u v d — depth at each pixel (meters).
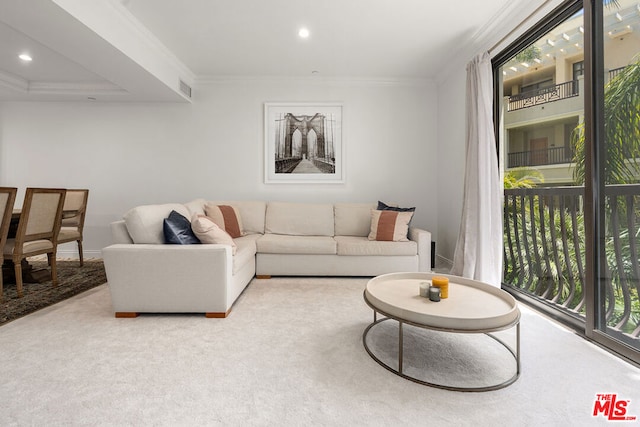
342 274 3.45
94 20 2.49
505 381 1.50
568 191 2.43
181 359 1.71
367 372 1.58
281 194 4.48
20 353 1.77
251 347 1.85
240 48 3.54
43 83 4.16
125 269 2.29
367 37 3.28
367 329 2.00
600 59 1.88
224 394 1.40
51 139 4.46
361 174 4.46
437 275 2.23
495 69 3.08
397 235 3.50
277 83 4.41
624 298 1.93
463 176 3.64
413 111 4.45
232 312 2.43
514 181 3.24
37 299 2.70
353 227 3.96
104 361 1.69
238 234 3.66
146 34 3.14
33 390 1.43
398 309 1.59
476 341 1.94
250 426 1.20
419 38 3.30
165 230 2.43
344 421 1.23
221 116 4.43
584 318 2.18
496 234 2.84
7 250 2.72
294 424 1.21
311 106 4.40
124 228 2.46
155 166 4.46
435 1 2.68
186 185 4.47
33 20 2.33
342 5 2.73
